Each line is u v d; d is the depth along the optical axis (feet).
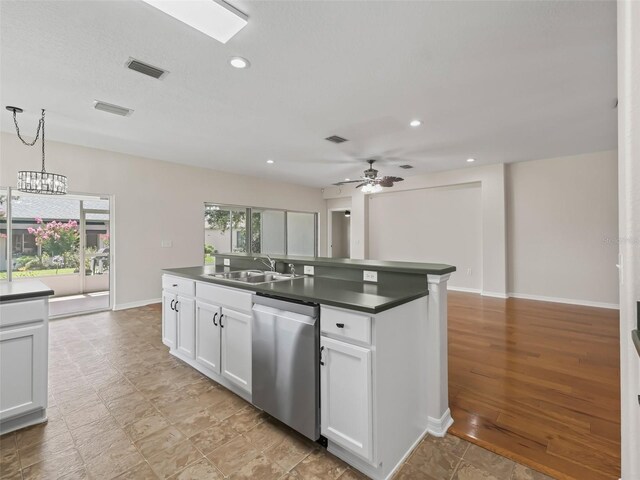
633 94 3.58
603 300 16.11
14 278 14.51
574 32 6.44
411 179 22.11
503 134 12.97
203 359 8.46
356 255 25.57
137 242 16.75
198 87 8.82
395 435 5.25
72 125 11.89
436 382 6.09
